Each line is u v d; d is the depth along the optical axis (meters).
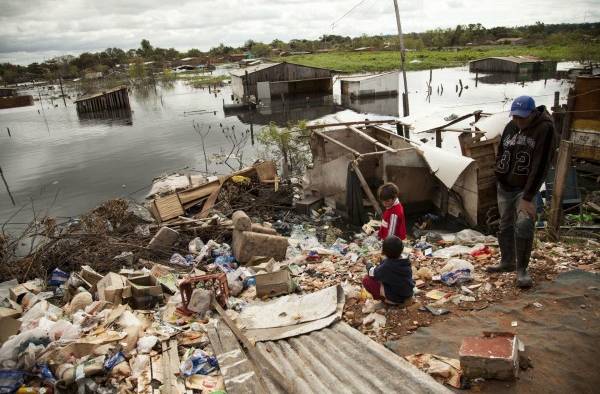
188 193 13.29
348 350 4.15
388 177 11.86
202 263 8.73
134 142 28.39
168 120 37.62
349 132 14.81
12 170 22.52
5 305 6.13
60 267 8.53
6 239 10.03
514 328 4.02
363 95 45.97
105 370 4.20
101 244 9.27
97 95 46.72
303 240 10.41
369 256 7.59
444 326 4.32
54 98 67.00
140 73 94.19
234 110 42.47
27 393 4.05
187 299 5.82
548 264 5.29
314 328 4.73
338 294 5.45
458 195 11.17
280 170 18.80
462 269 5.38
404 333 4.38
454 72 69.31
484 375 3.37
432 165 11.06
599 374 3.27
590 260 5.45
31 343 4.52
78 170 21.88
